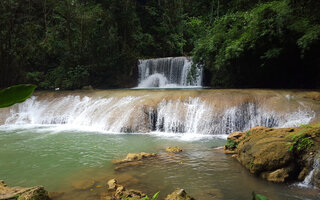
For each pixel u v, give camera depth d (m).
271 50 11.22
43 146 6.79
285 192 3.64
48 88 18.92
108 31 20.97
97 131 8.84
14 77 18.22
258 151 4.41
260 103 8.27
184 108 8.92
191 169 4.66
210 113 8.38
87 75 19.23
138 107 9.24
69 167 5.01
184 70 18.42
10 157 5.80
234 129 8.05
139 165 4.97
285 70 12.82
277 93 8.73
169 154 5.70
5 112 11.61
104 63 20.34
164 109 9.10
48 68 20.83
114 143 7.00
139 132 8.52
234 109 8.27
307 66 12.07
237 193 3.66
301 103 7.66
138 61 21.45
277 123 7.48
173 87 18.06
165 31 27.19
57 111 11.24
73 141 7.32
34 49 17.62
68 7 18.91
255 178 4.17
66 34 19.95
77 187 3.99
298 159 4.15
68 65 19.52
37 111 11.71
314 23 9.75
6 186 3.81
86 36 20.00
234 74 14.63
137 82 21.19
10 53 17.06
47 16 18.52
